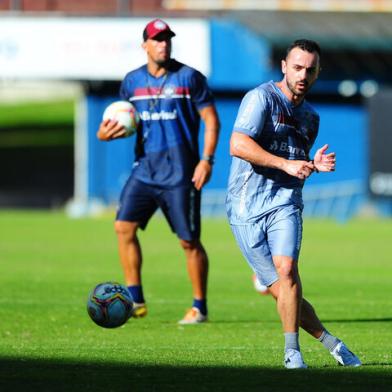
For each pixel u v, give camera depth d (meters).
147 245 87.81
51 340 38.06
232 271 68.06
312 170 29.08
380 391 26.47
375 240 94.88
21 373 29.47
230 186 31.05
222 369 30.14
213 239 95.38
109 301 34.84
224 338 39.00
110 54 131.12
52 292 54.81
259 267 30.66
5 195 164.88
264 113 30.28
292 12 143.62
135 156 44.22
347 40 135.88
